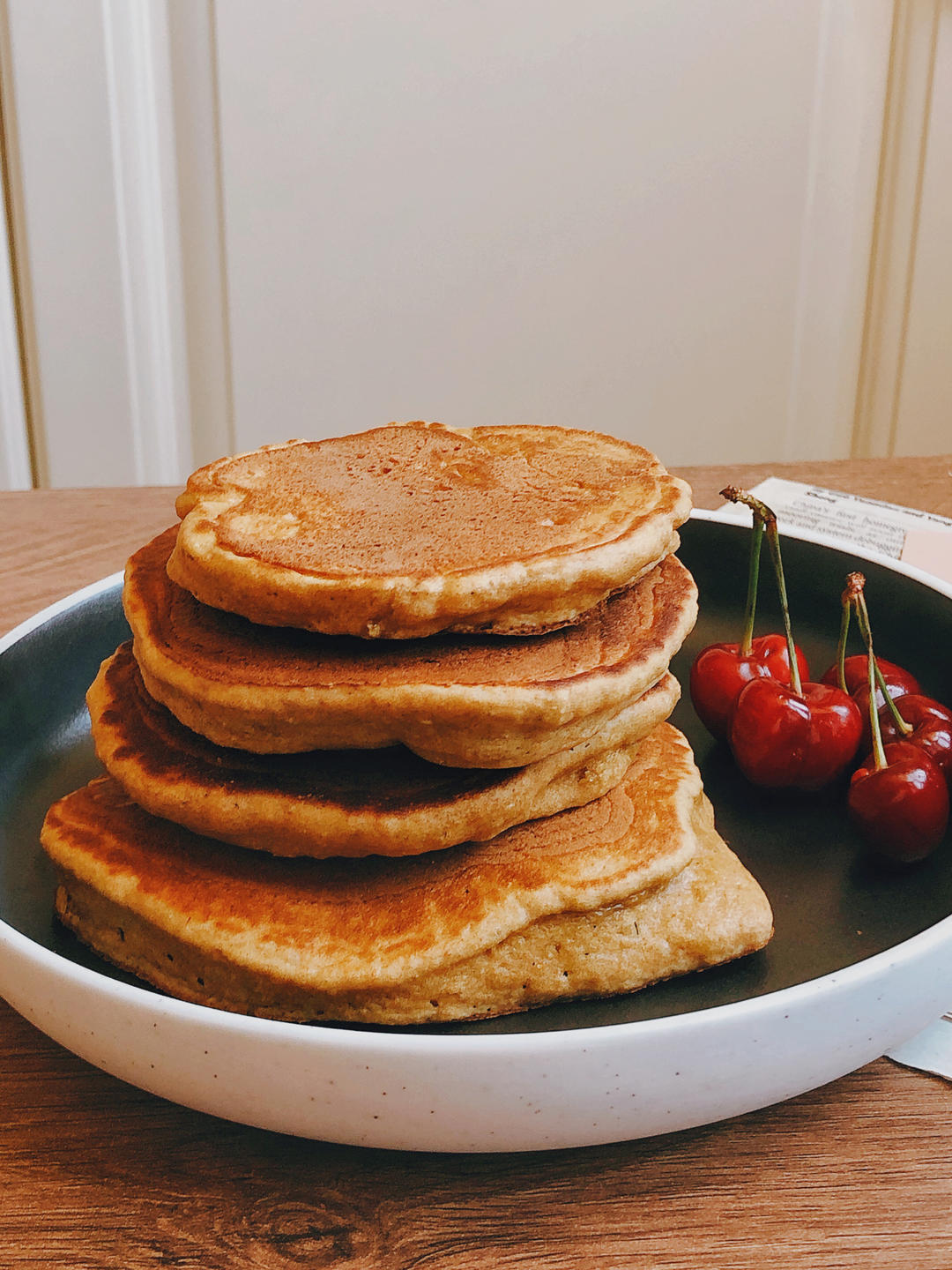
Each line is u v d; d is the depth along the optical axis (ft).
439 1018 0.70
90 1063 0.70
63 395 2.28
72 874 0.75
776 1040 0.62
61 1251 0.61
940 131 2.26
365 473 0.85
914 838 0.80
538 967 0.71
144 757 0.76
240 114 2.12
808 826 0.86
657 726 0.85
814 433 2.54
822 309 2.43
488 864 0.73
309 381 2.34
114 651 1.02
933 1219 0.62
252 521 0.78
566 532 0.75
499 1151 0.64
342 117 2.15
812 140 2.28
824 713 0.88
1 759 0.91
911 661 1.02
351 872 0.73
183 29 2.06
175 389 2.32
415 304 2.31
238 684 0.70
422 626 0.70
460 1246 0.61
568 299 2.34
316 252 2.24
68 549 1.33
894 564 1.04
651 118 2.23
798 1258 0.61
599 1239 0.62
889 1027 0.66
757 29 2.19
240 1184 0.65
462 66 2.15
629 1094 0.61
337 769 0.73
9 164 2.10
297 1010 0.70
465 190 2.23
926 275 2.37
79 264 2.18
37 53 2.02
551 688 0.69
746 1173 0.65
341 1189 0.64
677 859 0.73
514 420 2.43
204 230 2.21
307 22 2.08
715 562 1.12
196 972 0.71
